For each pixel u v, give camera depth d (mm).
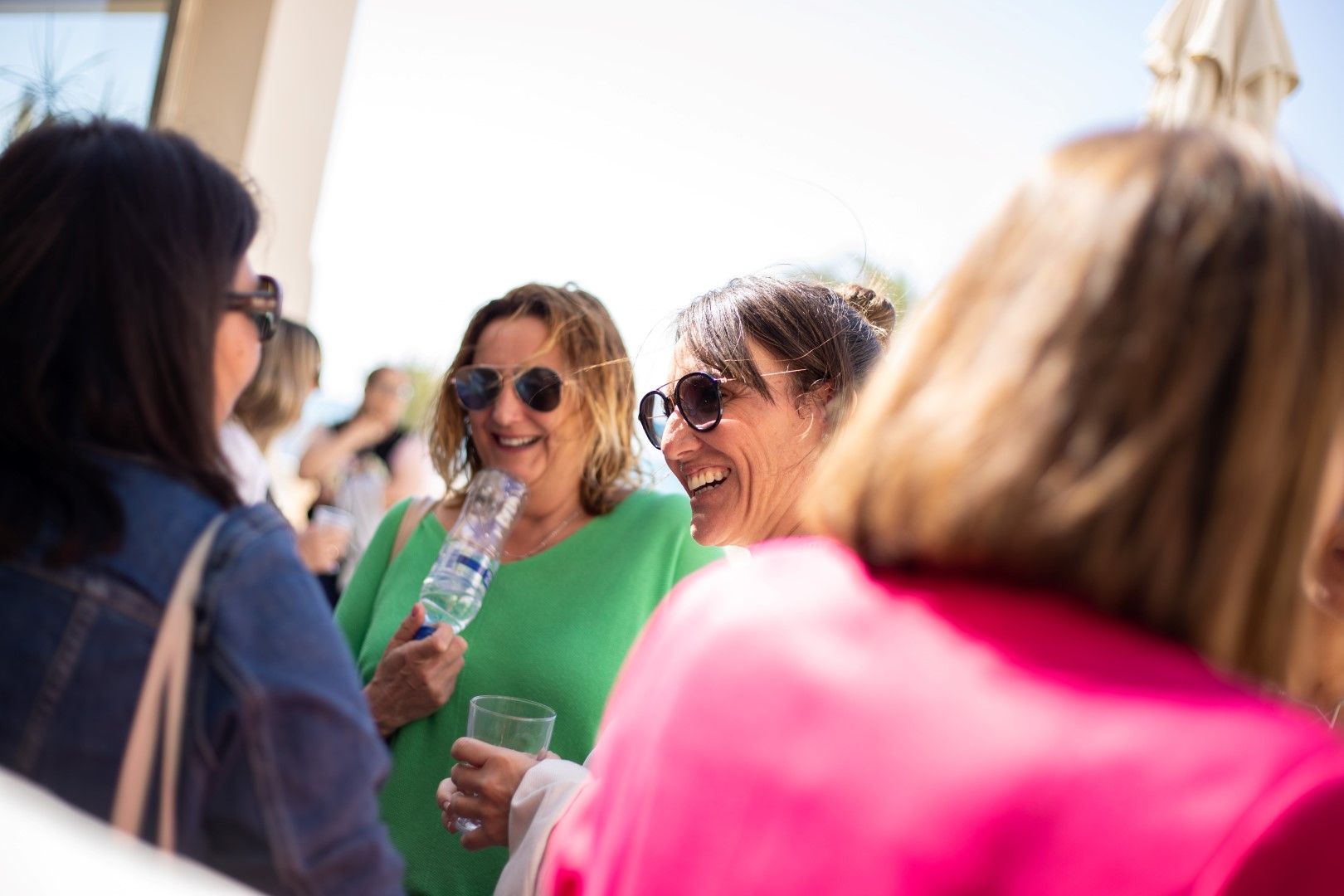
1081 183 782
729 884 805
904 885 708
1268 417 697
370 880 1077
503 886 1304
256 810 1020
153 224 1091
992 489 728
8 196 1099
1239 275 712
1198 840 627
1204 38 3361
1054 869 659
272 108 5000
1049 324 738
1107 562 724
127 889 785
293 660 1059
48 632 1003
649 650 1038
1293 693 798
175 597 1028
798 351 1839
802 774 795
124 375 1071
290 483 6293
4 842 791
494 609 2281
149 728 1004
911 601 822
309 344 3465
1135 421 706
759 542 1894
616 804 975
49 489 1026
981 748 712
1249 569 713
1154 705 686
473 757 1636
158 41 4641
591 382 2373
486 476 2252
